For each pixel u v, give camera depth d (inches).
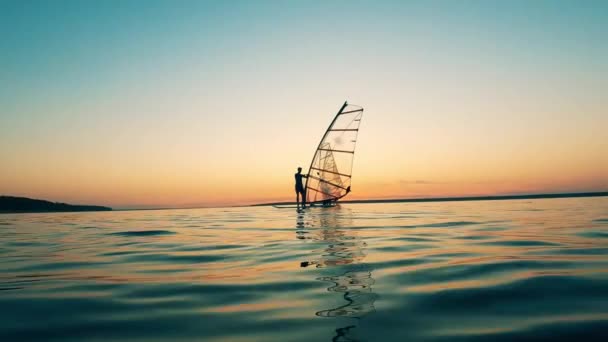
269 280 209.9
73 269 254.7
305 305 161.5
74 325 141.9
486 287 183.2
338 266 243.4
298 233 454.3
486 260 253.3
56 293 189.5
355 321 139.6
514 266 230.5
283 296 176.9
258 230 511.8
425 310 150.5
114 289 196.9
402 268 232.8
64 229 616.7
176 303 169.6
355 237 399.9
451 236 397.7
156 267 258.1
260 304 165.2
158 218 956.0
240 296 179.2
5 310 161.3
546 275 203.9
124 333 132.9
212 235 461.7
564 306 151.5
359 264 248.5
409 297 169.5
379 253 292.2
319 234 436.5
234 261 274.5
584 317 138.1
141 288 198.2
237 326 137.7
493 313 145.5
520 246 315.3
